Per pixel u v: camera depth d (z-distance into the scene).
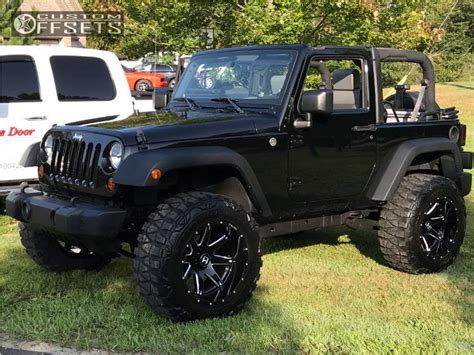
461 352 3.75
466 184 5.83
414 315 4.39
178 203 4.07
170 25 10.41
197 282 4.12
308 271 5.36
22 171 7.04
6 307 4.43
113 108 7.61
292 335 3.96
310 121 4.68
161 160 3.93
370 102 5.10
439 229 5.44
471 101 22.33
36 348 3.82
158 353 3.75
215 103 5.00
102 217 3.94
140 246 3.98
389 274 5.33
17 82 7.10
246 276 4.28
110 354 3.75
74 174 4.31
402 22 10.13
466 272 5.45
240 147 4.38
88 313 4.29
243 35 9.55
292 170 4.67
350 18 9.52
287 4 9.20
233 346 3.80
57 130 4.59
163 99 5.50
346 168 4.99
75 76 7.43
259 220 4.74
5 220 7.23
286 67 4.73
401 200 5.20
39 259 5.02
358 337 3.93
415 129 5.40
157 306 4.00
